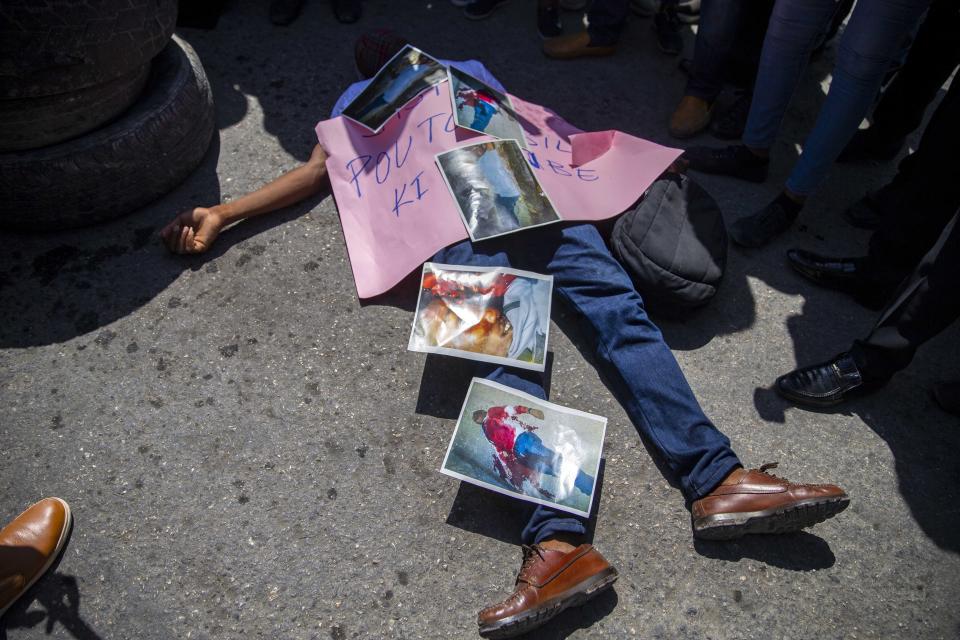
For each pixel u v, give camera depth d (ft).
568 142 9.14
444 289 7.82
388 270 8.36
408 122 8.93
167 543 6.84
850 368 7.71
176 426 7.54
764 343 8.53
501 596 6.63
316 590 6.62
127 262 8.75
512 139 8.54
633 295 7.73
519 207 8.02
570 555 6.41
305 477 7.25
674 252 8.09
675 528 7.08
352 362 8.06
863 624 6.64
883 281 8.51
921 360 8.43
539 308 7.73
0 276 8.55
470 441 7.07
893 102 9.84
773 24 8.55
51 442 7.41
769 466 6.84
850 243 9.58
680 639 6.48
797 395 7.89
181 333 8.21
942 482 7.52
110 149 8.32
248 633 6.40
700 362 8.31
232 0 12.21
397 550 6.86
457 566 6.79
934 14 8.91
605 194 8.50
